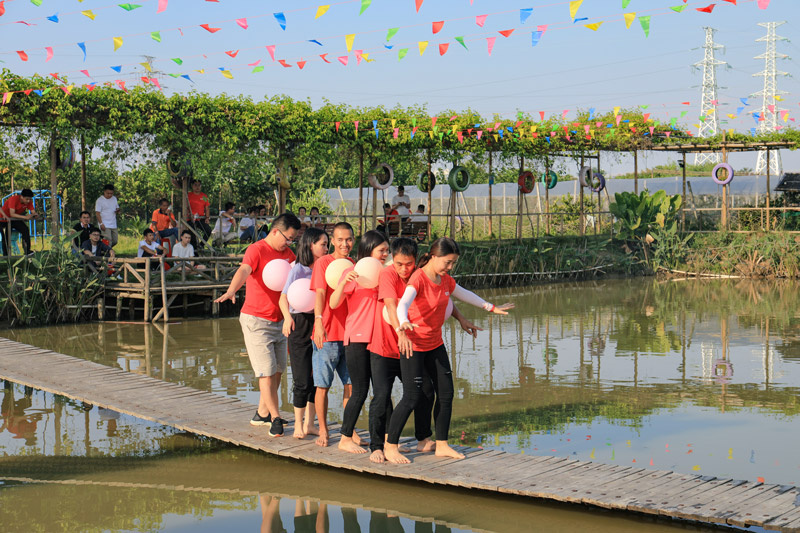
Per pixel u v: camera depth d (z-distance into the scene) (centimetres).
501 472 539
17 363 918
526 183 2189
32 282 1358
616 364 987
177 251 1508
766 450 626
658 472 534
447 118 1983
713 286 1997
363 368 568
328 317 581
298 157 1755
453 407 775
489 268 2058
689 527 476
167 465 607
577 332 1254
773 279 2147
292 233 615
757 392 831
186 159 1591
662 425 704
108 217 1541
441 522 490
